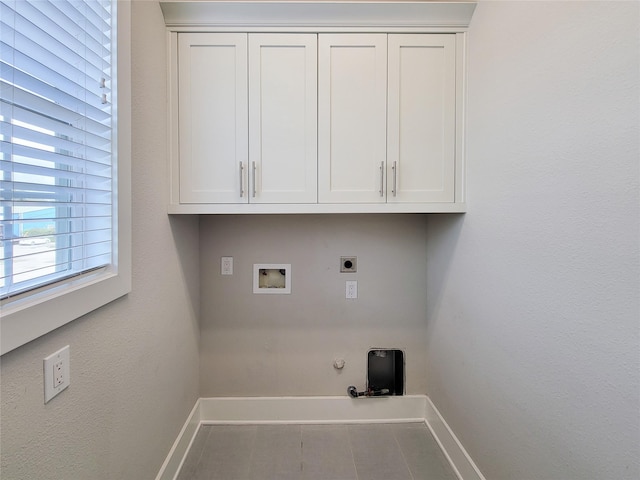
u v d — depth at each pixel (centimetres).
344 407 194
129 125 104
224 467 154
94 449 90
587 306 82
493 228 125
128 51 104
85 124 87
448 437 162
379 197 150
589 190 81
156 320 130
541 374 98
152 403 126
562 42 89
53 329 72
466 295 147
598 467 79
